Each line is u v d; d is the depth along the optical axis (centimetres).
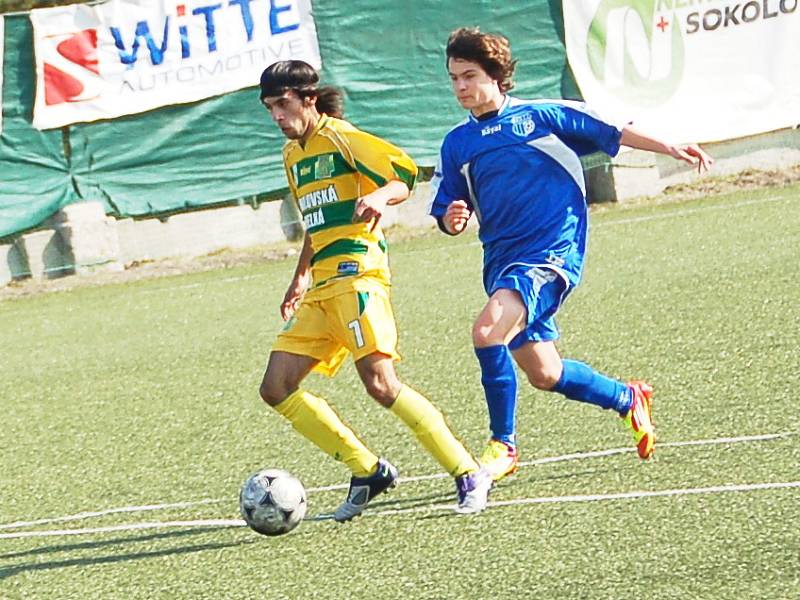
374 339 1875
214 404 2827
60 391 3158
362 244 1916
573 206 1950
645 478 1956
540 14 5228
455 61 1942
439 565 1689
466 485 1881
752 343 2773
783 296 3181
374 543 1809
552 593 1547
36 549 1961
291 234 5281
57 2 5406
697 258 3838
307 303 1942
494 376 1942
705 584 1517
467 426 2455
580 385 1989
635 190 5325
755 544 1620
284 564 1767
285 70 1900
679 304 3247
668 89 5316
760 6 5362
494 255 1975
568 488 1956
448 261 4438
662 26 5284
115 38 4997
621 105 5269
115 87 5019
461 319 3431
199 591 1703
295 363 1919
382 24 5150
